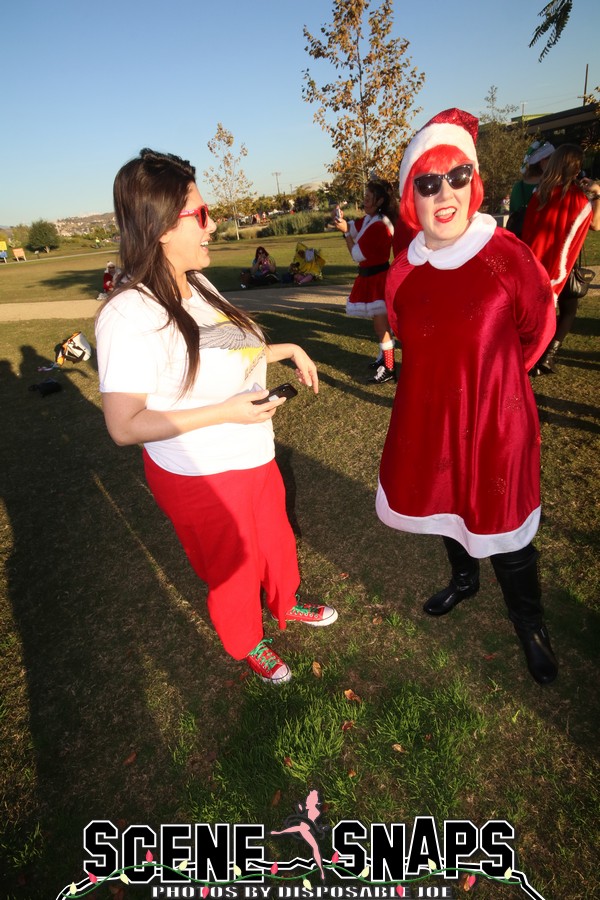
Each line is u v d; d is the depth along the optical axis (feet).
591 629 7.40
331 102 41.93
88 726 7.02
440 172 4.80
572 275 14.17
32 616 9.12
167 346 4.86
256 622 6.71
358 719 6.61
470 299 5.16
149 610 8.94
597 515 9.62
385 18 38.29
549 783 5.70
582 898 4.82
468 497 5.89
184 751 6.53
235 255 70.38
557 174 12.16
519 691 6.71
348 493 11.48
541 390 14.73
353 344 21.77
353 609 8.37
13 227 179.83
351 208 116.37
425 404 5.74
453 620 7.92
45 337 30.19
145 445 5.81
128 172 4.58
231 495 5.80
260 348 5.74
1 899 5.36
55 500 12.82
